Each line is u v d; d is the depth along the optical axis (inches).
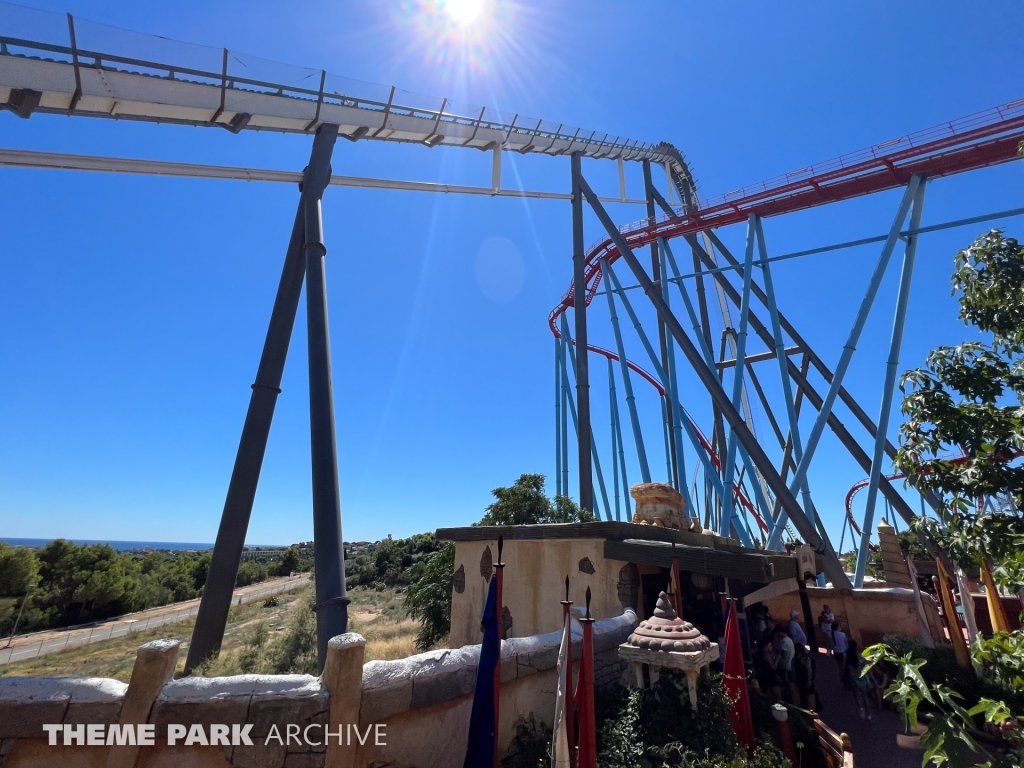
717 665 361.7
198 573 2527.1
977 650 156.6
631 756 226.7
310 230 593.3
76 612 1716.3
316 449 482.0
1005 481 170.1
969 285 195.5
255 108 618.8
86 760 156.5
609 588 382.0
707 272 978.1
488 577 459.2
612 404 1232.2
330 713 171.6
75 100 515.2
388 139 836.0
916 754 335.0
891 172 832.9
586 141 1219.9
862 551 743.7
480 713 191.3
